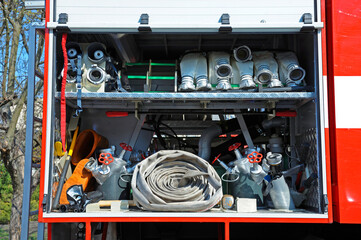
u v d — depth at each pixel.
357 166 2.39
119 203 2.50
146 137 3.48
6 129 6.94
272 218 2.34
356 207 2.35
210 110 3.29
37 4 2.76
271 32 2.46
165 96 2.58
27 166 2.52
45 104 2.42
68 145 3.03
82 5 2.48
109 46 3.08
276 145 3.10
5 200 12.79
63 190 2.68
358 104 2.44
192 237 3.18
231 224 3.19
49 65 2.44
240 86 2.72
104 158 2.64
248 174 2.76
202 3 2.47
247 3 2.47
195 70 2.81
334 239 3.10
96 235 2.99
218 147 3.33
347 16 2.50
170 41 3.42
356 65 2.46
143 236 3.20
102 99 2.73
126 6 2.47
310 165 2.70
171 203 2.39
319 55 2.45
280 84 2.69
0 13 7.52
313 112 2.65
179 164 2.64
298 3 2.48
